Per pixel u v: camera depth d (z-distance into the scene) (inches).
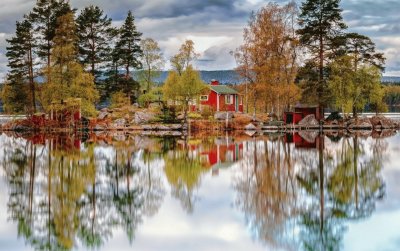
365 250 675.4
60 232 762.2
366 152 1772.9
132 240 723.4
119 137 2514.8
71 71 2792.8
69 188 1093.8
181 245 701.9
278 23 3036.4
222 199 986.1
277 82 2979.8
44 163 1480.1
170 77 3041.3
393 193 1031.6
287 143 2142.0
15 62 3105.3
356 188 1088.2
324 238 725.3
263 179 1215.6
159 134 2748.5
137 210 898.1
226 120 3078.2
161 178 1234.0
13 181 1170.0
